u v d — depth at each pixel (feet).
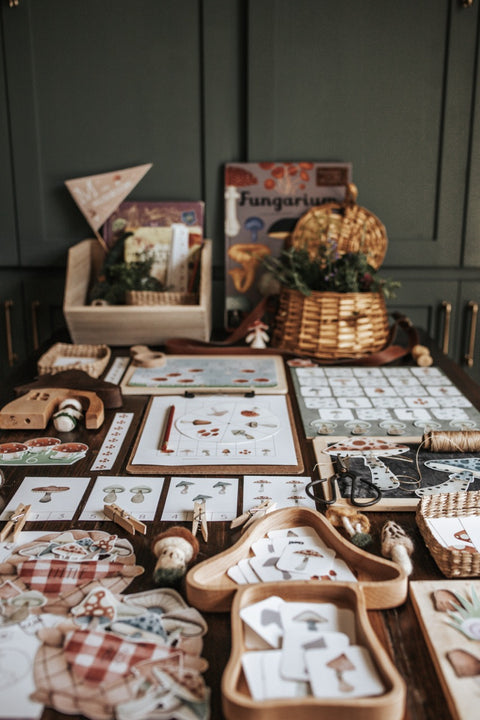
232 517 3.29
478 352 7.25
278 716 2.08
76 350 5.74
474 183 6.74
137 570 2.88
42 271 7.03
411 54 6.46
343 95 6.56
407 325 6.23
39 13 6.36
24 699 2.19
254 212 6.76
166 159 6.75
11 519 3.20
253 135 6.63
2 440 4.18
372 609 2.67
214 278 7.04
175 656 2.39
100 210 6.65
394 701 2.08
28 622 2.55
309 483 3.61
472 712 2.13
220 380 5.19
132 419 4.48
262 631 2.43
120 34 6.43
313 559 2.91
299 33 6.38
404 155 6.72
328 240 6.63
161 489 3.55
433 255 6.93
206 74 6.51
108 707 2.17
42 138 6.68
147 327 6.02
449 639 2.44
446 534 3.02
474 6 6.31
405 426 4.37
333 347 5.80
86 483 3.62
